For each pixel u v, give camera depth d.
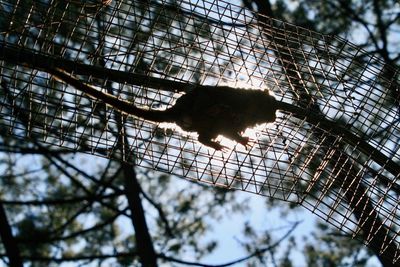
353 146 6.24
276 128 6.30
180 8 5.79
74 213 12.23
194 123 6.08
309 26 10.83
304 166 6.27
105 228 12.31
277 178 6.19
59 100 5.97
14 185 11.98
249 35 6.00
